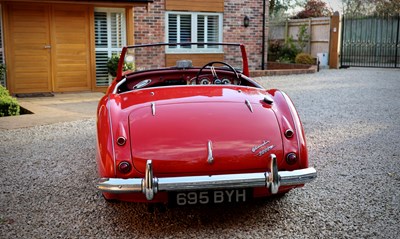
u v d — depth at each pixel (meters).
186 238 2.92
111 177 2.81
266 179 2.82
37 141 5.69
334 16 16.88
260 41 14.77
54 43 10.55
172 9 13.09
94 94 10.44
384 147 5.23
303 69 15.07
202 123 2.99
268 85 11.75
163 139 2.88
